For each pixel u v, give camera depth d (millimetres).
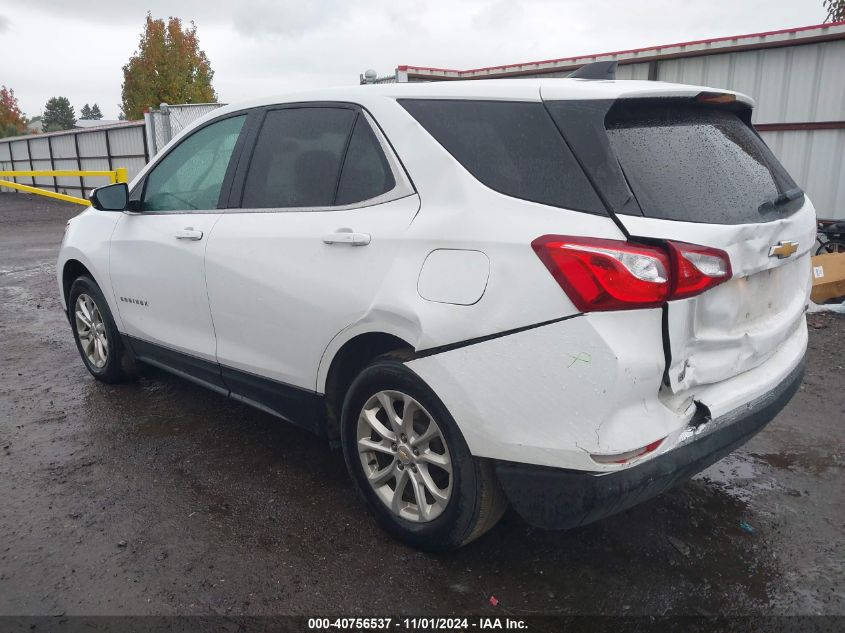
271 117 3512
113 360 4699
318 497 3373
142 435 4086
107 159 25703
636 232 2236
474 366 2465
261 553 2908
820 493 3467
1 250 12531
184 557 2873
